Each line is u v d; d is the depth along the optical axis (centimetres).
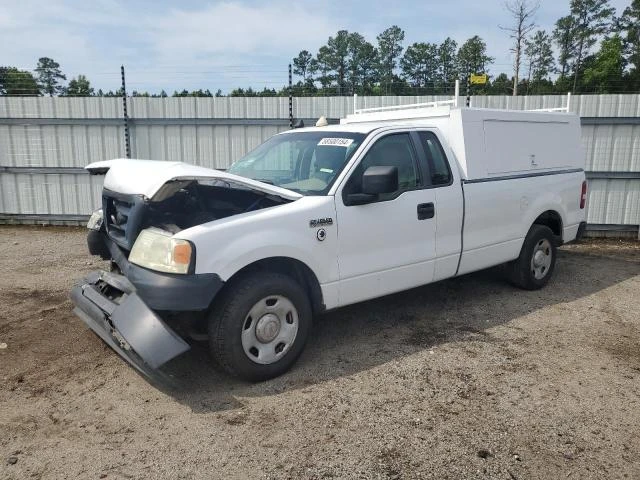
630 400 374
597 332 505
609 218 962
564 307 579
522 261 610
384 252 456
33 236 989
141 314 365
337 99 1003
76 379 405
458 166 524
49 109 1048
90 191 1075
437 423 342
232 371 383
